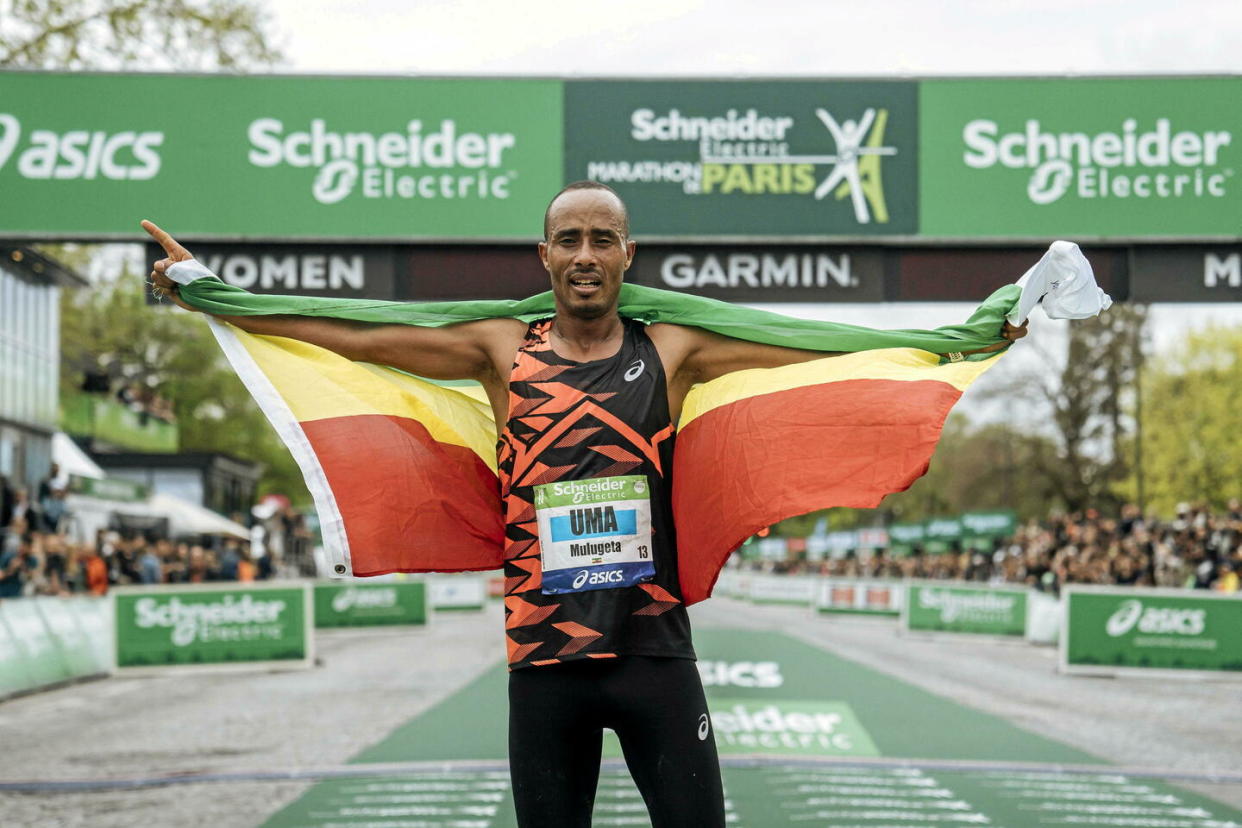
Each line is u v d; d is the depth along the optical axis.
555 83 8.24
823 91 8.26
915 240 8.24
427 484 3.46
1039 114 8.23
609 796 6.54
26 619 12.71
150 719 10.14
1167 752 8.49
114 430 40.19
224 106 8.18
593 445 2.99
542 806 2.96
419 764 7.61
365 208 8.23
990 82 8.24
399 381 3.54
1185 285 8.45
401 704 10.94
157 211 8.15
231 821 6.06
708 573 3.26
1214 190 8.21
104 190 8.12
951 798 6.61
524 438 3.03
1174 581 19.91
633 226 8.25
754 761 7.68
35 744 8.78
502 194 8.24
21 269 26.23
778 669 13.98
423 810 6.27
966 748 8.45
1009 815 6.20
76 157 8.12
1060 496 42.50
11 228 8.07
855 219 8.24
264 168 8.20
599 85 8.25
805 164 8.25
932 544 39.31
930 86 8.25
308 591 14.84
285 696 11.81
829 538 58.88
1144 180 8.23
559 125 8.24
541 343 3.11
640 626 2.96
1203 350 38.06
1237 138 8.20
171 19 16.08
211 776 7.32
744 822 5.98
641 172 8.26
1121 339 39.12
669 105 8.26
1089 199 8.24
